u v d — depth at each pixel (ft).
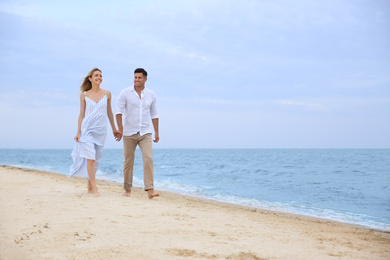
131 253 8.78
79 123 18.66
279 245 10.59
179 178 51.90
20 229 10.75
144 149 19.99
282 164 104.88
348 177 58.49
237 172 67.26
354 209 26.76
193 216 14.60
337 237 13.41
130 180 20.34
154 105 20.59
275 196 33.24
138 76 19.57
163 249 9.21
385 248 11.66
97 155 19.43
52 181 26.63
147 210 14.90
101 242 9.62
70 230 10.73
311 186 43.39
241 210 21.17
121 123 19.83
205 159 150.20
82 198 16.92
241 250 9.59
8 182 23.67
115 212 13.96
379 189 40.73
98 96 18.74
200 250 9.30
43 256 8.33
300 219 19.97
